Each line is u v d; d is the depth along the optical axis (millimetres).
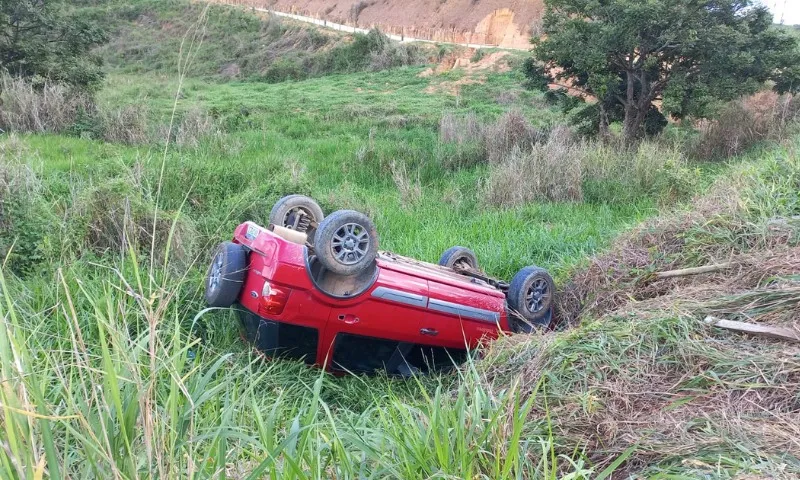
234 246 4848
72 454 2373
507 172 11656
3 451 1738
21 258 5906
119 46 45219
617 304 5809
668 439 2916
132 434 2107
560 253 8016
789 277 4191
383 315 4875
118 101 22500
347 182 11812
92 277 5789
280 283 4500
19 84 17141
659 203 9594
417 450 2619
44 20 19406
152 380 2080
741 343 3588
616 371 3609
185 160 9320
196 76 43000
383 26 46969
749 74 14766
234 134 18641
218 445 2436
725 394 3209
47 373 2775
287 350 4762
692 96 14258
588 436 3145
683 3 13734
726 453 2686
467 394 3807
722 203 6062
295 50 45094
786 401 3049
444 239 8383
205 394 2521
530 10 39781
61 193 8164
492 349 4602
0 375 1930
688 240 5730
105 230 6449
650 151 12039
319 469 2496
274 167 11023
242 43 46844
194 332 5180
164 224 6449
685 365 3504
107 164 9547
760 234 5238
